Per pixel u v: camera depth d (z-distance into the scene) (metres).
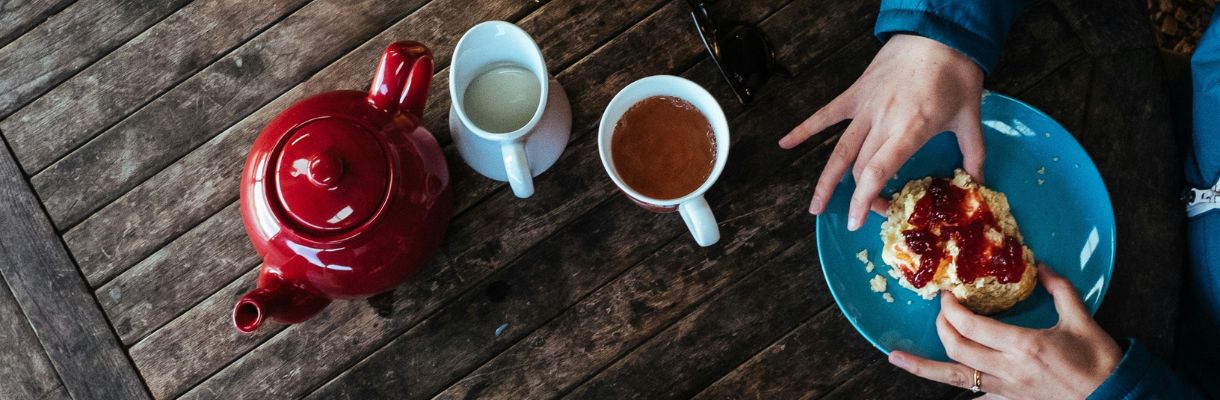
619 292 0.96
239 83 0.98
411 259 0.88
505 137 0.82
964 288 0.91
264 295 0.82
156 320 0.97
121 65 0.98
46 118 0.98
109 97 0.98
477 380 0.96
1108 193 0.91
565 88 0.97
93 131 0.98
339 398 0.96
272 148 0.82
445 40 0.97
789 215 0.96
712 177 0.85
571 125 0.95
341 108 0.84
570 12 0.97
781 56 0.97
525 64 0.88
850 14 0.97
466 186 0.97
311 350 0.96
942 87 0.90
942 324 0.92
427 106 0.97
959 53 0.90
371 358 0.96
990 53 0.89
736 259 0.96
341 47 0.98
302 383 0.96
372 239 0.83
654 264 0.96
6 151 0.98
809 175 0.96
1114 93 0.94
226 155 0.97
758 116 0.96
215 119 0.98
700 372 0.96
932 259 0.91
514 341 0.96
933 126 0.90
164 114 0.98
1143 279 0.93
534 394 0.96
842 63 0.96
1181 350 0.98
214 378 0.96
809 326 0.96
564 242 0.96
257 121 0.98
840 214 0.93
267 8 0.98
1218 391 0.95
